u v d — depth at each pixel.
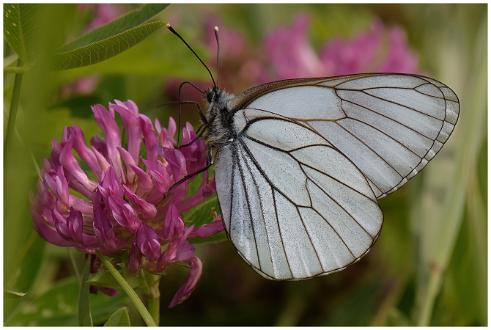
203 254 0.33
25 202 0.21
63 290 0.27
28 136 0.20
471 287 0.30
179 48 0.29
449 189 0.29
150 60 0.28
